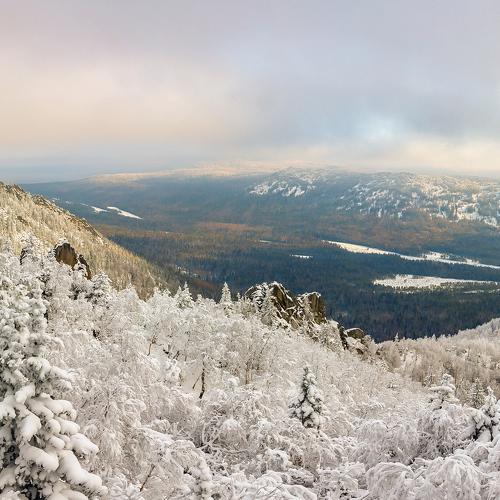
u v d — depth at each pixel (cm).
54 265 3188
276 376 3169
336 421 1980
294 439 1672
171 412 1730
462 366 13488
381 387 5484
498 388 12331
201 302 4922
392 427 1445
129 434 1252
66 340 2028
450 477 1003
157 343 3822
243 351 3628
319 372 4025
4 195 17788
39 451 856
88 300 3678
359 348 8819
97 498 929
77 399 1250
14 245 12475
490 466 1121
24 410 848
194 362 3316
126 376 1389
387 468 1194
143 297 15375
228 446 1717
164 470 1187
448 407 1424
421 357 13675
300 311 7406
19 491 864
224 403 1798
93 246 17838
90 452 939
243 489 1187
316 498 1184
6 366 876
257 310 5369
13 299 906
